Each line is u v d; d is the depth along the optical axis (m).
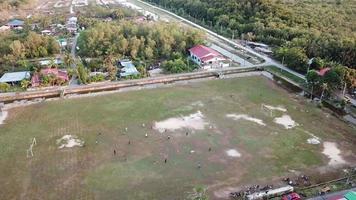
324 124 96.06
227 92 114.56
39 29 176.62
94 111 101.81
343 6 183.00
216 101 108.06
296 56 130.88
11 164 78.44
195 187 71.56
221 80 124.69
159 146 85.06
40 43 146.62
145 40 148.25
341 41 134.38
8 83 118.69
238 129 92.69
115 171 76.31
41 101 108.69
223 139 88.25
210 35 176.62
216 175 75.44
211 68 134.38
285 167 78.12
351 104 107.56
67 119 97.31
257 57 146.38
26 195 69.25
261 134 90.56
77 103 107.06
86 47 144.88
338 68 111.81
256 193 69.06
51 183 72.62
